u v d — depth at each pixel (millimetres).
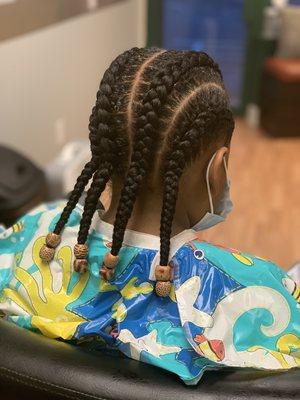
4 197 1953
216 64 767
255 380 691
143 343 708
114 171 749
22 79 2648
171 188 709
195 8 4602
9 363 707
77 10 3201
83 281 775
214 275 732
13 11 2465
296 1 4391
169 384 675
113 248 732
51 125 3051
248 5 4410
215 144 742
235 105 4684
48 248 796
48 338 764
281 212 2984
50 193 2334
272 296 748
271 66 4164
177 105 700
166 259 722
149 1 4570
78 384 678
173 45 4758
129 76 724
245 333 725
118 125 722
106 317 746
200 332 702
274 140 4168
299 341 750
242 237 2686
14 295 812
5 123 2525
